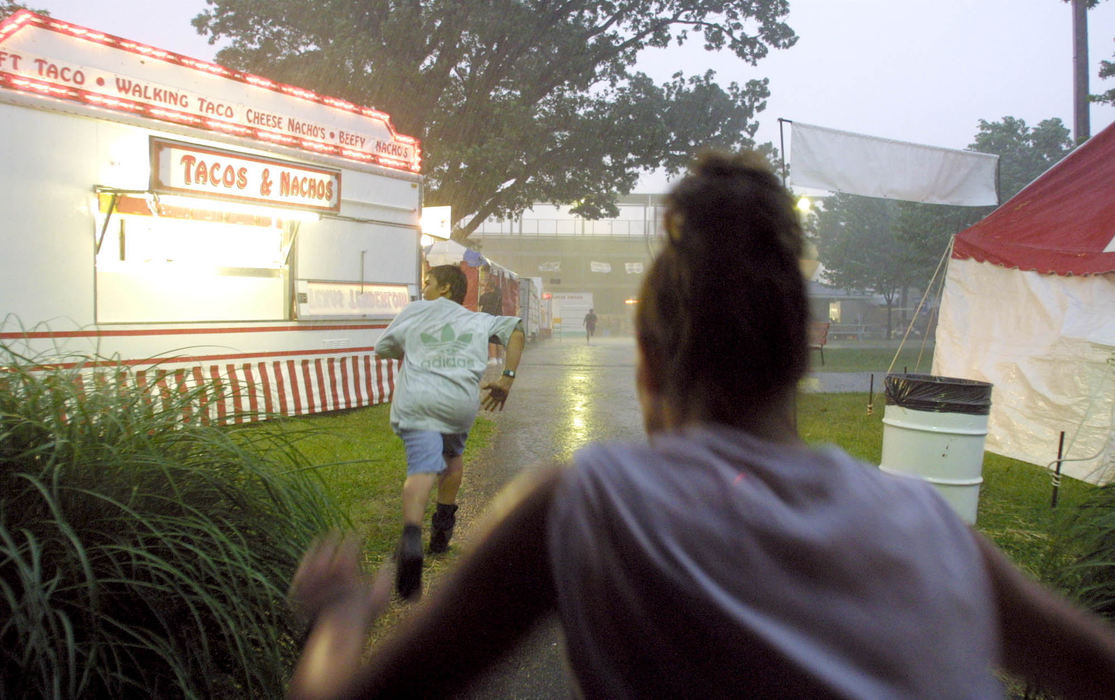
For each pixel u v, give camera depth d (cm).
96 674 235
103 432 279
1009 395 833
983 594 97
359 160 1012
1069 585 323
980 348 879
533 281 3509
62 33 709
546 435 952
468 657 100
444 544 504
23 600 216
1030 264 825
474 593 100
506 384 503
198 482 288
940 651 88
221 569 254
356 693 99
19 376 281
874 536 92
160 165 755
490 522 103
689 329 104
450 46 2475
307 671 105
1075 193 809
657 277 109
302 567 119
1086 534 343
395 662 99
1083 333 755
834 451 104
